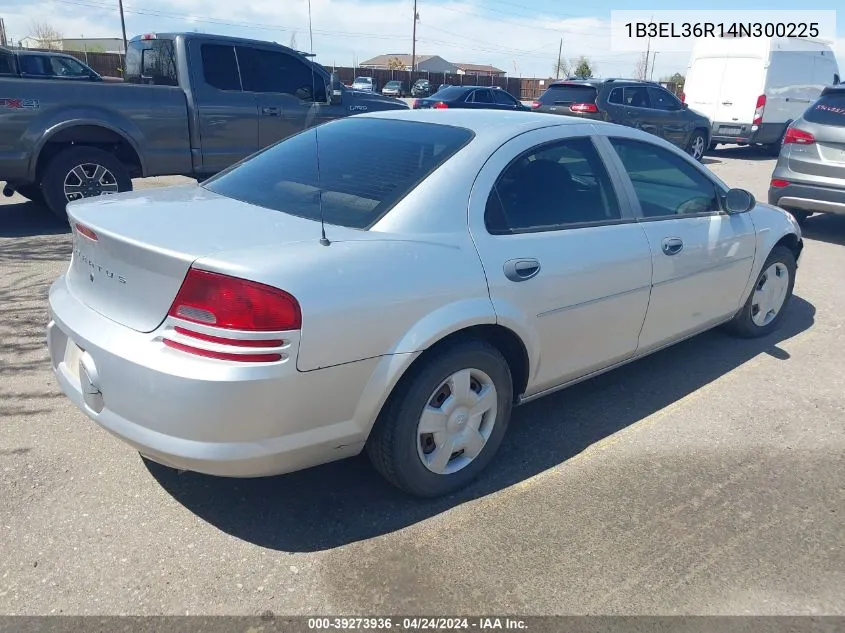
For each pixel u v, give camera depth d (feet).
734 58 52.29
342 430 8.40
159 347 7.75
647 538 9.09
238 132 26.00
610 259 11.05
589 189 11.34
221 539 8.81
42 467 10.10
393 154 10.30
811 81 55.31
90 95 22.59
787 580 8.44
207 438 7.62
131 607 7.70
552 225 10.59
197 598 7.85
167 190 10.98
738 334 16.16
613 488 10.18
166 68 25.58
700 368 14.60
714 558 8.77
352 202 9.40
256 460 7.86
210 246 7.87
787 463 11.02
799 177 25.58
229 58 25.54
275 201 9.78
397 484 9.39
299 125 27.48
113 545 8.63
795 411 12.78
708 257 13.19
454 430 9.58
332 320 7.84
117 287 8.33
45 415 11.50
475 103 56.95
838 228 29.12
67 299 9.26
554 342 10.59
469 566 8.47
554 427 11.95
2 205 27.45
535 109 47.14
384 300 8.29
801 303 19.22
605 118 44.14
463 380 9.43
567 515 9.51
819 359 15.28
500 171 10.06
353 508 9.53
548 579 8.30
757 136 52.75
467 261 9.21
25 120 21.56
